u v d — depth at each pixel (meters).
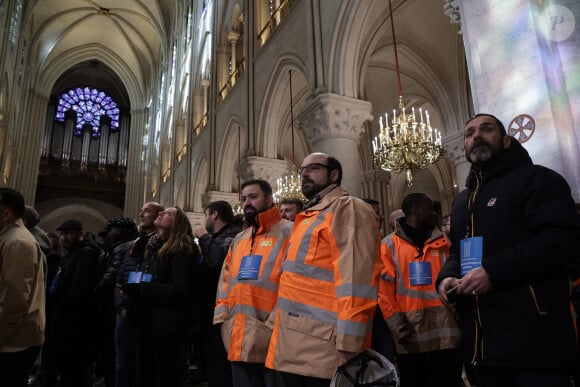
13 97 22.44
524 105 3.43
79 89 37.53
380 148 7.90
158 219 3.68
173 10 27.09
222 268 3.32
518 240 1.81
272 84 11.15
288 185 11.14
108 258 4.98
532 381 1.66
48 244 4.63
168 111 26.00
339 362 2.02
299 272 2.27
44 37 29.75
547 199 1.77
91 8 29.56
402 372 3.35
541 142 3.29
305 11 9.36
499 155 2.01
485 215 1.92
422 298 3.28
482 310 1.82
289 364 2.13
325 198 2.42
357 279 2.04
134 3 28.95
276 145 11.77
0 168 20.56
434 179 21.00
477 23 3.91
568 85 3.31
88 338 4.35
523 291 1.72
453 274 2.01
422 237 3.45
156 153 28.53
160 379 3.19
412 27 10.97
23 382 2.97
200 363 5.14
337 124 7.77
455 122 11.42
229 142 14.82
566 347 1.64
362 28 8.01
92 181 35.00
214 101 16.20
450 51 11.24
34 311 3.01
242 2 14.09
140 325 3.26
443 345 3.22
